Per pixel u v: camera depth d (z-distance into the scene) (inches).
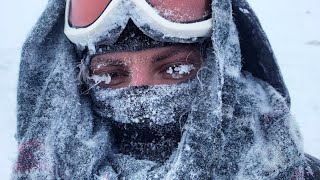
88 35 13.8
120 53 13.7
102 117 14.5
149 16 13.1
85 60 14.5
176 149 13.7
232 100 13.4
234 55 13.8
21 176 14.6
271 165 13.6
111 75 14.1
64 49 15.1
